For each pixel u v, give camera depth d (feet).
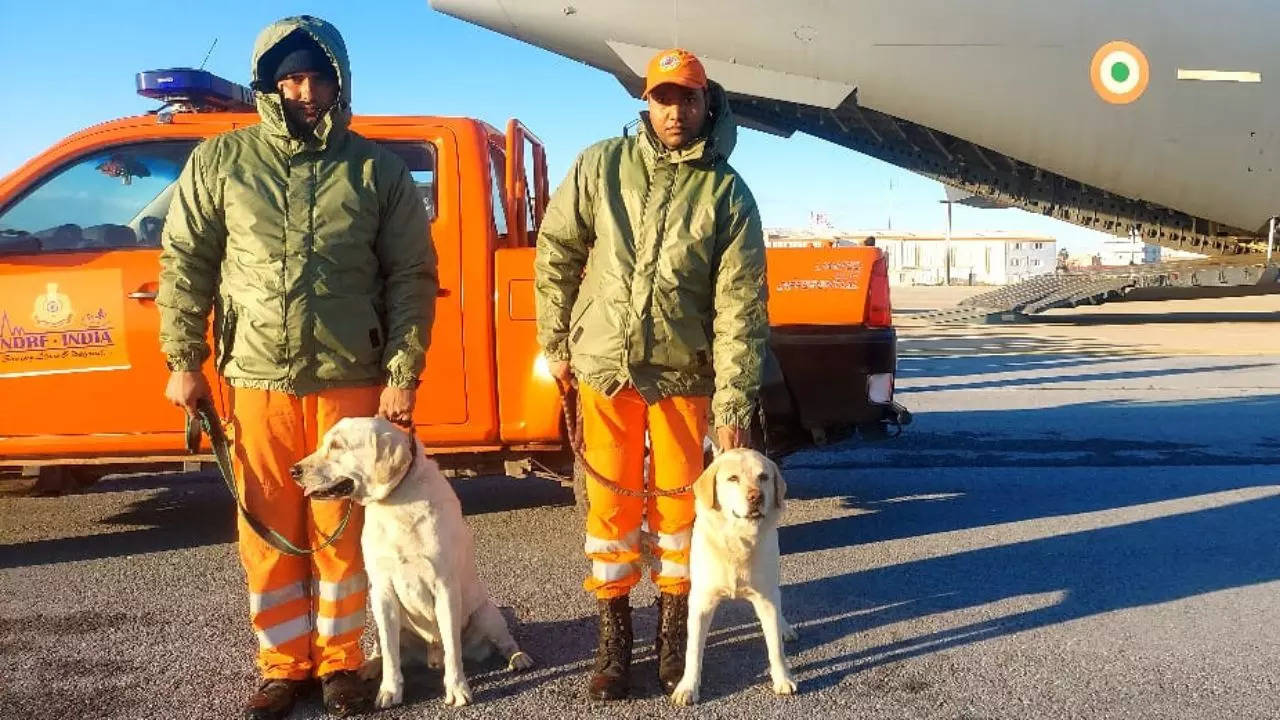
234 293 9.68
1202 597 13.55
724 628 12.35
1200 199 50.01
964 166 54.60
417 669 11.09
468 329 14.99
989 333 68.95
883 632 12.23
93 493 20.34
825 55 40.91
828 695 10.35
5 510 18.98
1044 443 25.75
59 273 14.46
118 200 14.88
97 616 12.80
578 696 10.31
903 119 44.75
